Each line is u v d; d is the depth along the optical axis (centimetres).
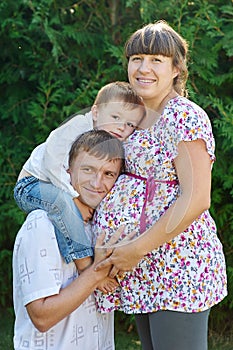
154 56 221
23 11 446
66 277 228
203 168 214
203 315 227
